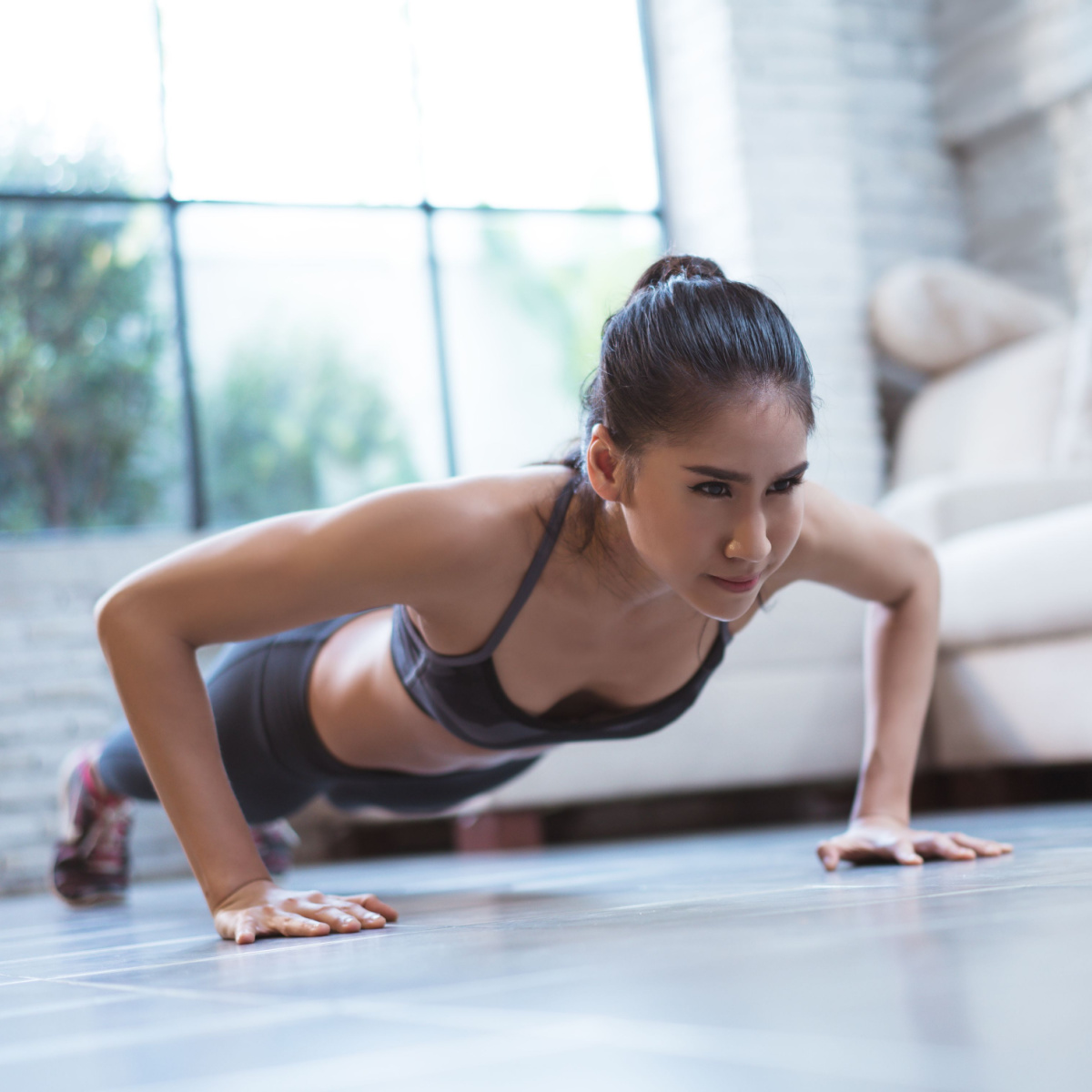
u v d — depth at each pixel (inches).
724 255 191.5
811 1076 21.2
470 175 190.5
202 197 178.7
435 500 56.5
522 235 197.0
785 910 46.4
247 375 180.1
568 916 51.8
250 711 78.6
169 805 57.7
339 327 184.9
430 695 65.2
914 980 29.5
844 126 193.8
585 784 129.0
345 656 75.1
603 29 198.8
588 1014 28.1
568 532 58.2
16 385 171.0
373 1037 27.5
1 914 100.0
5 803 151.5
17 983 45.6
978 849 65.3
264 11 183.2
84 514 171.3
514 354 197.5
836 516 66.7
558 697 64.7
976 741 132.6
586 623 60.8
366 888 86.8
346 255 185.6
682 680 66.3
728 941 38.6
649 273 55.4
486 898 68.1
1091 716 119.0
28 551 157.8
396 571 55.8
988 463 174.4
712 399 48.1
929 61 208.7
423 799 80.7
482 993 32.3
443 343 188.9
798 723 135.8
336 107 185.5
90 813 99.8
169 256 177.0
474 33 192.5
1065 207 194.4
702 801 156.6
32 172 172.7
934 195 206.5
